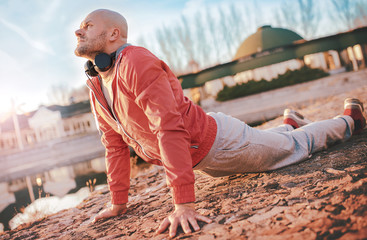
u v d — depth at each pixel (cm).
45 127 4191
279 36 4131
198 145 172
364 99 530
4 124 4191
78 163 2014
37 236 222
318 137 223
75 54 164
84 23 161
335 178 163
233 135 186
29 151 2705
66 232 212
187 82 3222
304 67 3036
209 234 134
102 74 163
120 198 208
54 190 1029
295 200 149
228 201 176
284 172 202
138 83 145
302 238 109
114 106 165
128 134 174
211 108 2639
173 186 149
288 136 214
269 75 3047
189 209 149
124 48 157
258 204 158
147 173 392
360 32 3142
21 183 1684
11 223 329
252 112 2095
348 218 114
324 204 133
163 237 146
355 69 3170
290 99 2209
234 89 2995
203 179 259
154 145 168
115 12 165
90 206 291
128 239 159
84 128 4203
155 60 151
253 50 4112
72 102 4509
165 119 145
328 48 3086
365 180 144
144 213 204
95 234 183
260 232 124
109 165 205
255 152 194
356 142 232
